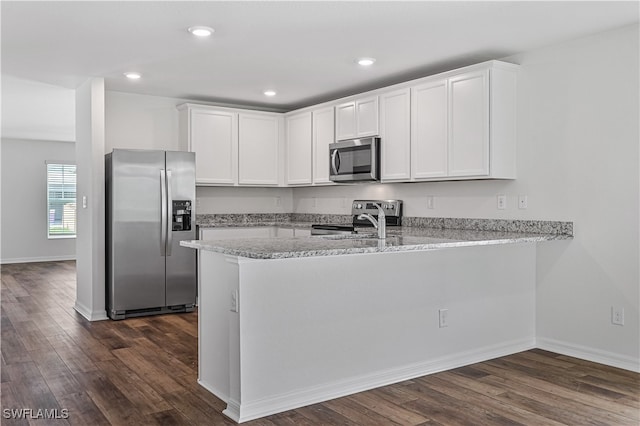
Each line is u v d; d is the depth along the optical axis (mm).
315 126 5906
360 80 5180
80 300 5629
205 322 3305
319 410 2975
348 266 3262
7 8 3273
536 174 4156
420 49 4141
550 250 4129
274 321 2979
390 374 3432
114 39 3893
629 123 3623
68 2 3180
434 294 3648
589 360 3885
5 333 4645
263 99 6137
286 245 3053
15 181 9719
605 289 3787
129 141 5805
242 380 2855
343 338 3236
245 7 3266
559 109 4012
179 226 5508
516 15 3406
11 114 7121
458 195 4789
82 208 5527
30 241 9891
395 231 4547
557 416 2869
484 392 3236
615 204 3711
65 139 9734
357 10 3320
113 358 3912
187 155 5520
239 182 6141
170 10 3312
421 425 2760
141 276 5277
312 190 6645
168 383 3389
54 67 4711
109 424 2777
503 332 4039
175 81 5242
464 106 4277
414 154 4711
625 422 2791
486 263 3932
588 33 3766
